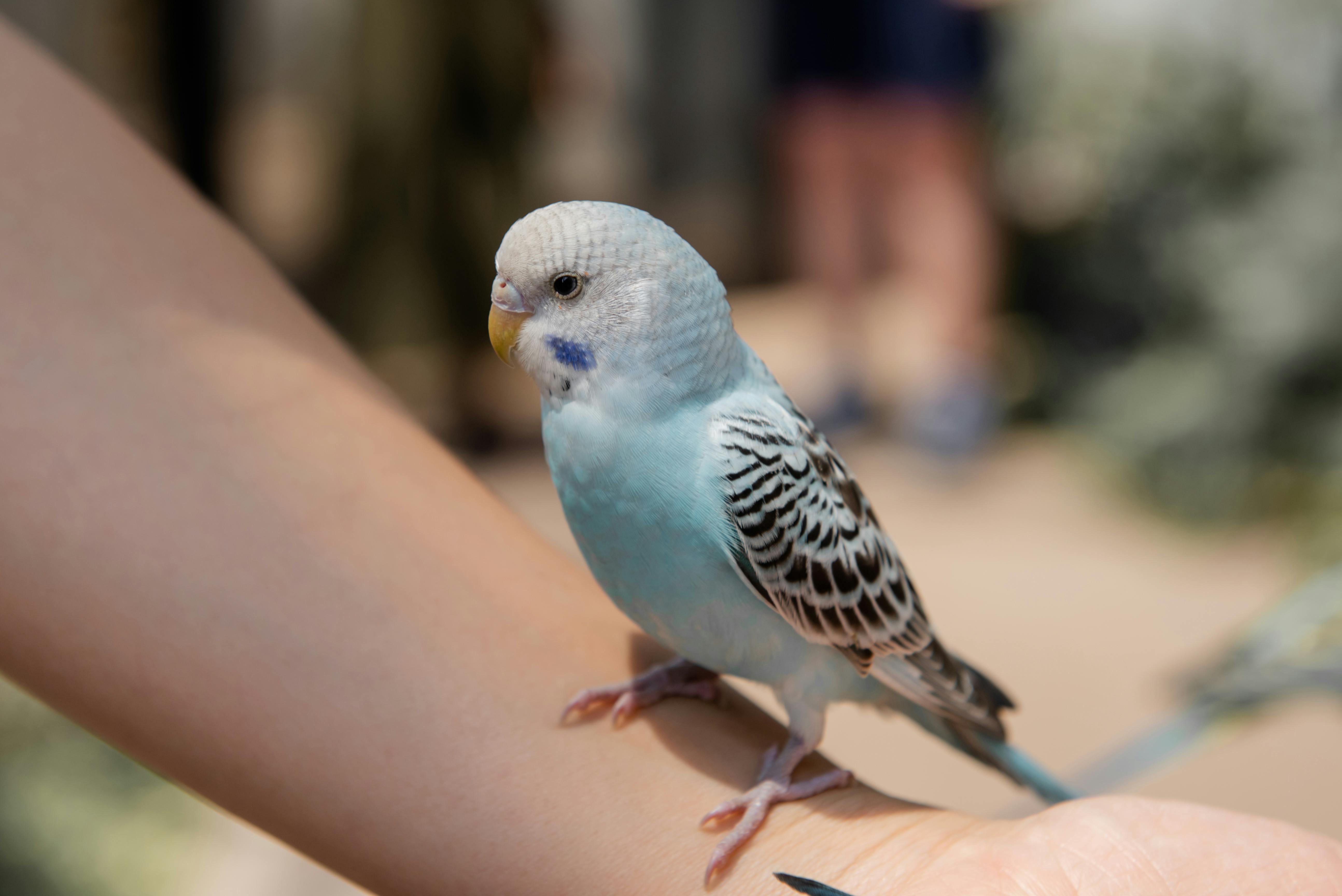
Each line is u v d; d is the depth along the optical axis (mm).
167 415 509
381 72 1331
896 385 1686
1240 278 1314
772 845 510
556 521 1258
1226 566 1197
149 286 521
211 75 1563
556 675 521
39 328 507
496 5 1354
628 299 516
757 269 2271
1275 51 1334
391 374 1445
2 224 513
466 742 504
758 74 2209
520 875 498
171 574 498
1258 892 496
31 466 497
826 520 537
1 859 701
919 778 872
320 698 500
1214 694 554
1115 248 1492
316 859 500
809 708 539
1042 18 1508
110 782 752
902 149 1541
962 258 1508
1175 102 1390
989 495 1408
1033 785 580
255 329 530
